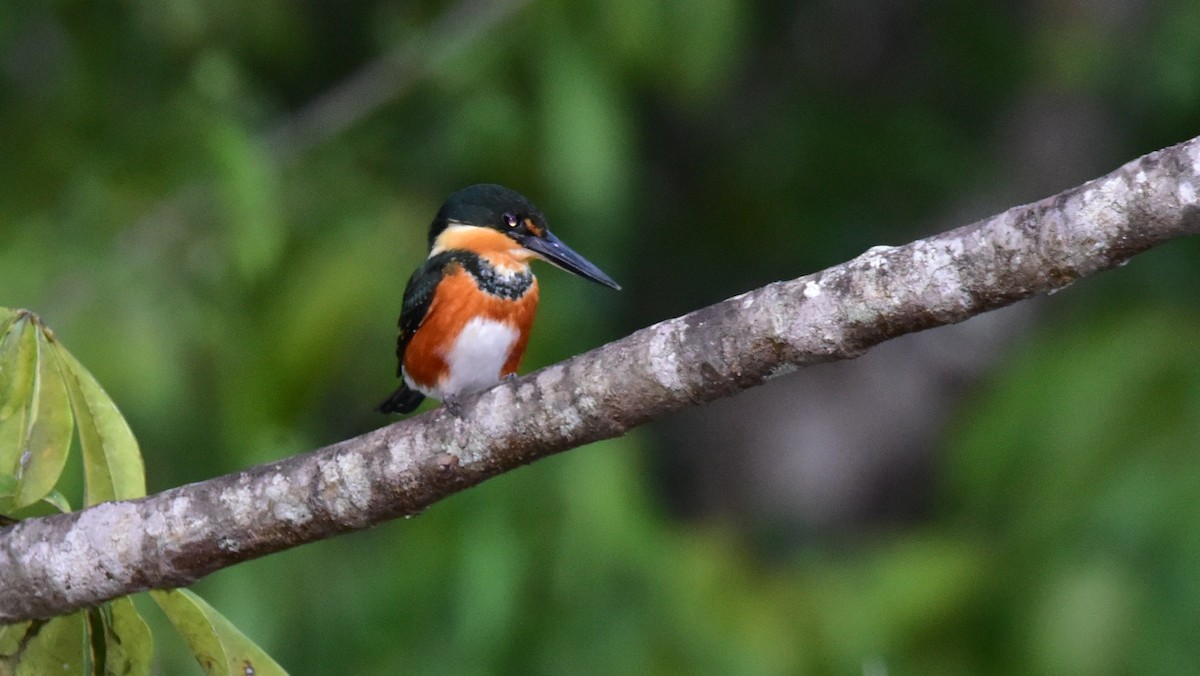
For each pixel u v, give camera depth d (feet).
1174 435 37.14
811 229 47.52
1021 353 44.21
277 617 36.04
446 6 39.42
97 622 19.66
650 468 52.34
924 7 49.85
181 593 19.10
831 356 16.53
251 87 39.37
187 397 35.60
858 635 39.22
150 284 35.76
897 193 48.32
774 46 50.14
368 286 35.96
